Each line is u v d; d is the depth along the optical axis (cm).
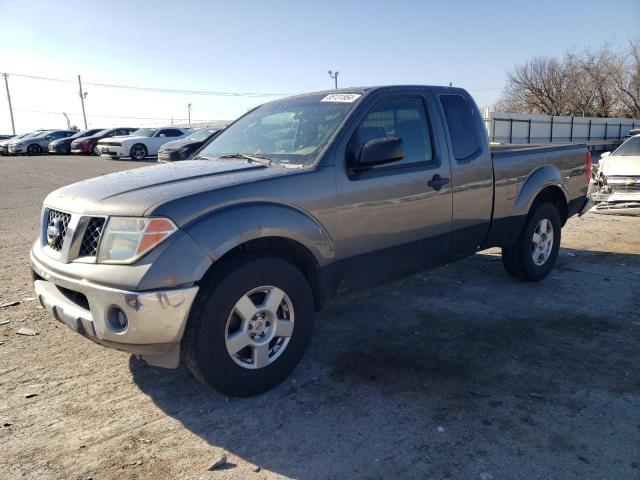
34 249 364
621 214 974
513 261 564
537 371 373
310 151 378
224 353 316
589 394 340
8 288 560
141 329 288
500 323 463
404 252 421
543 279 591
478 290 555
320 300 375
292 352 351
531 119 3922
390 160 362
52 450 285
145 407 329
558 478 261
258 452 284
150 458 279
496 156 502
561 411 321
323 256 362
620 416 314
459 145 466
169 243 292
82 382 360
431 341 427
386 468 270
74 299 322
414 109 438
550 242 582
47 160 2612
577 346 414
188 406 330
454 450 283
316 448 287
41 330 447
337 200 366
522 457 277
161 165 409
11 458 278
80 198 330
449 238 458
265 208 327
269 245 350
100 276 294
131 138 2584
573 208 617
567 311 491
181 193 310
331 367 382
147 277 286
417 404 330
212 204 311
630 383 354
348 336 438
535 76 5806
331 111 408
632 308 498
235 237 309
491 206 494
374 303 519
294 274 344
